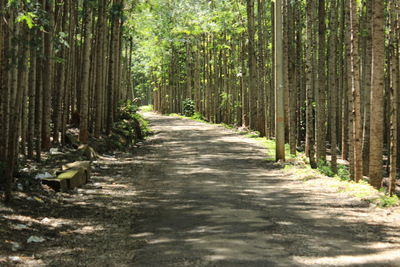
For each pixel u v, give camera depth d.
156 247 5.80
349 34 15.12
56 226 6.89
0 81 10.06
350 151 14.93
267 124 24.72
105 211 8.06
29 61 12.36
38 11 8.04
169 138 25.27
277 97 15.79
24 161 11.90
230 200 9.04
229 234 6.34
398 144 20.78
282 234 6.32
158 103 65.94
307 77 15.75
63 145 15.59
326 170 14.12
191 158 16.83
